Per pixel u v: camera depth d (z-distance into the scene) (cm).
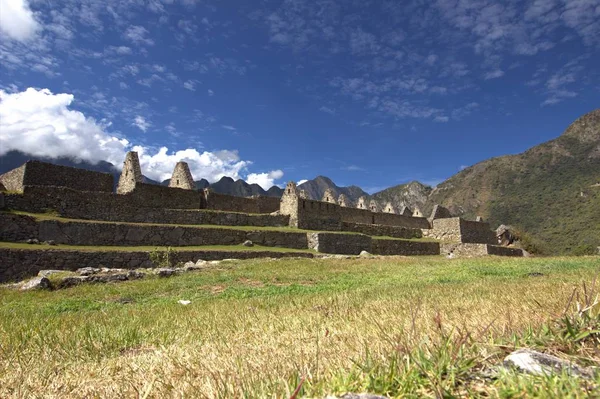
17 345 595
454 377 250
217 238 2988
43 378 420
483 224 5062
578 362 278
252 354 430
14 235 2148
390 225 4981
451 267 2133
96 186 3036
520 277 1443
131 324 764
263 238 3231
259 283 1661
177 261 2445
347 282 1586
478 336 365
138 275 1823
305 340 503
